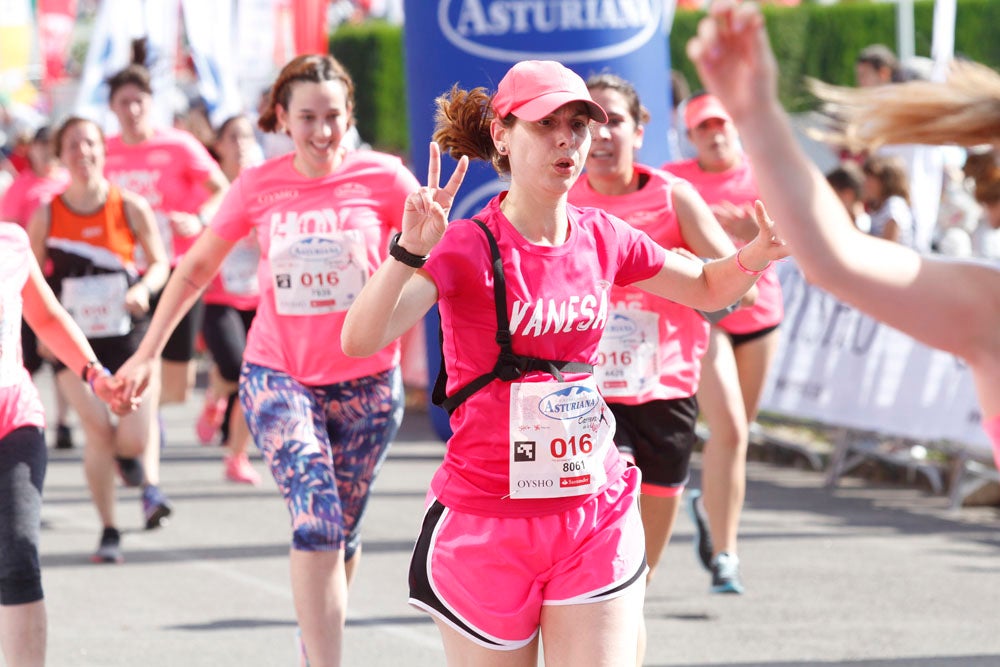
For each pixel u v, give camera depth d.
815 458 27.75
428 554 9.20
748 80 5.44
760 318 18.14
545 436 9.05
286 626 16.27
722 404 16.67
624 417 13.88
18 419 11.62
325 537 12.36
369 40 66.00
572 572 9.08
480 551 9.04
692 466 27.62
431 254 8.84
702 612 16.75
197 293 13.93
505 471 9.07
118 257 20.31
